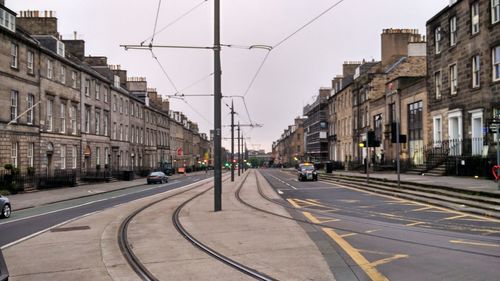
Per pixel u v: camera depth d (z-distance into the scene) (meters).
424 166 32.34
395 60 47.56
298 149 122.56
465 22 27.91
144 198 25.58
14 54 31.70
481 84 26.03
